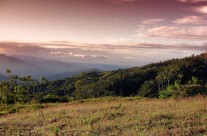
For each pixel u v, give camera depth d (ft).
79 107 94.63
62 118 72.49
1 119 82.28
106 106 88.99
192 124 56.03
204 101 89.92
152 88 440.04
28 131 58.90
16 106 137.18
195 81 234.17
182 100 99.35
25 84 240.32
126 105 90.48
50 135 53.72
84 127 59.16
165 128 54.29
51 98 181.06
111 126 58.18
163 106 83.10
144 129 54.34
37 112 91.56
